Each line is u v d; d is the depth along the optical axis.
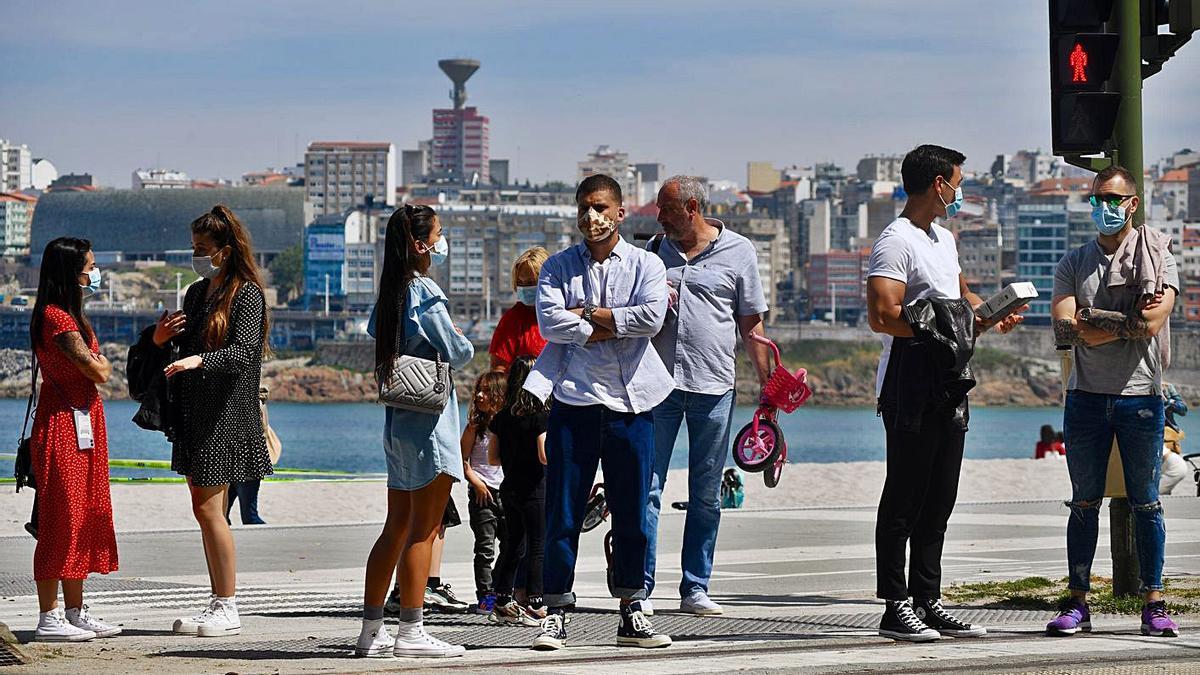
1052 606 13.39
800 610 13.61
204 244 11.70
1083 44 12.82
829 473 35.53
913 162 11.44
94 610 13.83
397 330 10.45
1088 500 11.59
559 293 10.73
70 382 11.72
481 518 13.84
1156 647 10.62
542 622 10.73
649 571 13.11
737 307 13.84
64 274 11.77
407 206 10.56
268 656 10.45
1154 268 11.34
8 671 9.60
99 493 11.77
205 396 11.65
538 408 11.08
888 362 11.30
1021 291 11.07
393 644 10.54
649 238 14.07
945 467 11.23
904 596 11.17
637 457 10.70
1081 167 13.12
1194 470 29.44
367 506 28.38
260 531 23.69
